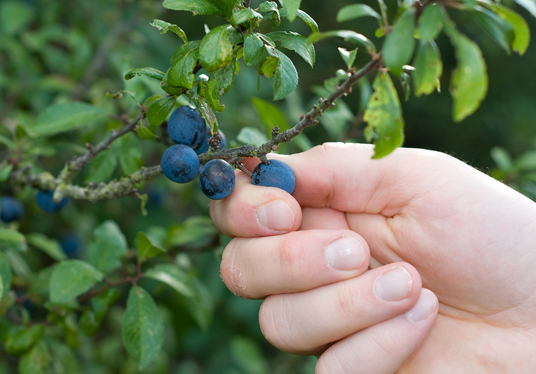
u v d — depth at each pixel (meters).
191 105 0.25
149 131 0.25
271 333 0.27
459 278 0.27
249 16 0.21
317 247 0.25
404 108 0.81
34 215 0.42
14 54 0.41
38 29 0.47
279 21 0.23
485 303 0.27
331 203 0.29
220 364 0.52
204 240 0.37
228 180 0.24
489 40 0.76
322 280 0.26
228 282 0.27
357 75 0.21
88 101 0.40
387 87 0.20
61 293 0.28
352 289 0.25
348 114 0.32
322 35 0.20
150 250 0.29
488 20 0.19
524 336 0.26
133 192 0.26
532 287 0.26
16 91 0.41
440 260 0.27
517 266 0.26
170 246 0.34
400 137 0.20
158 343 0.28
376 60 0.20
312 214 0.29
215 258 0.46
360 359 0.25
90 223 0.47
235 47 0.22
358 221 0.29
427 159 0.27
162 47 0.56
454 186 0.27
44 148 0.31
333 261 0.25
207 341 0.53
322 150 0.28
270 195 0.26
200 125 0.24
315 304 0.26
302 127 0.22
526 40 0.20
